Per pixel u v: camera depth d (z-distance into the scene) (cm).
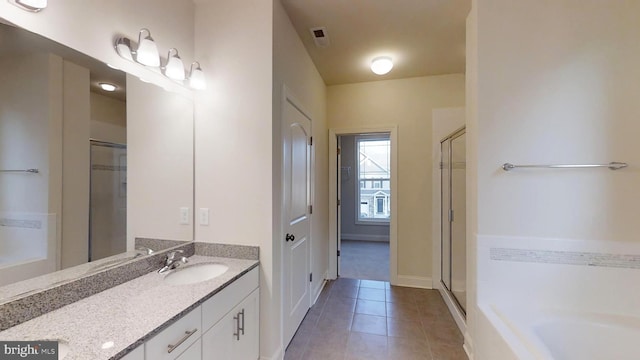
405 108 332
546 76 176
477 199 185
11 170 102
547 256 176
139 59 144
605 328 158
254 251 183
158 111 167
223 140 188
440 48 260
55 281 116
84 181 130
